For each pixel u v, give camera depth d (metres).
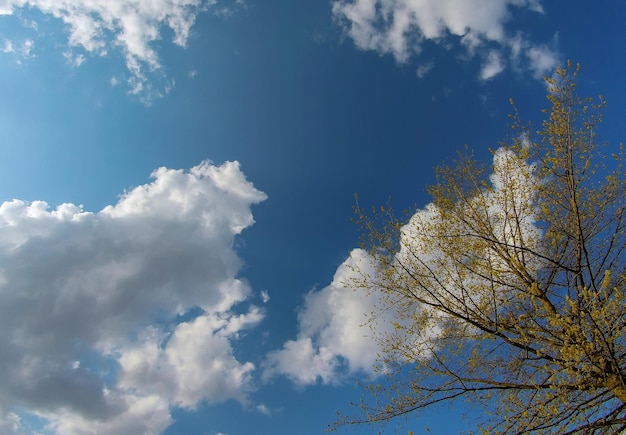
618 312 5.16
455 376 6.98
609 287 6.36
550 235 7.00
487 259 7.43
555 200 6.91
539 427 5.61
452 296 7.40
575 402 5.90
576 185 6.55
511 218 7.19
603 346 5.14
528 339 6.16
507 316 7.30
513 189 7.24
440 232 7.77
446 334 7.66
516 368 6.80
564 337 5.39
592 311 5.23
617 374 5.27
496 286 7.42
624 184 6.55
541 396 6.40
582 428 5.30
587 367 5.15
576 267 6.68
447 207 7.62
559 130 6.52
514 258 7.24
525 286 7.11
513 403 6.50
